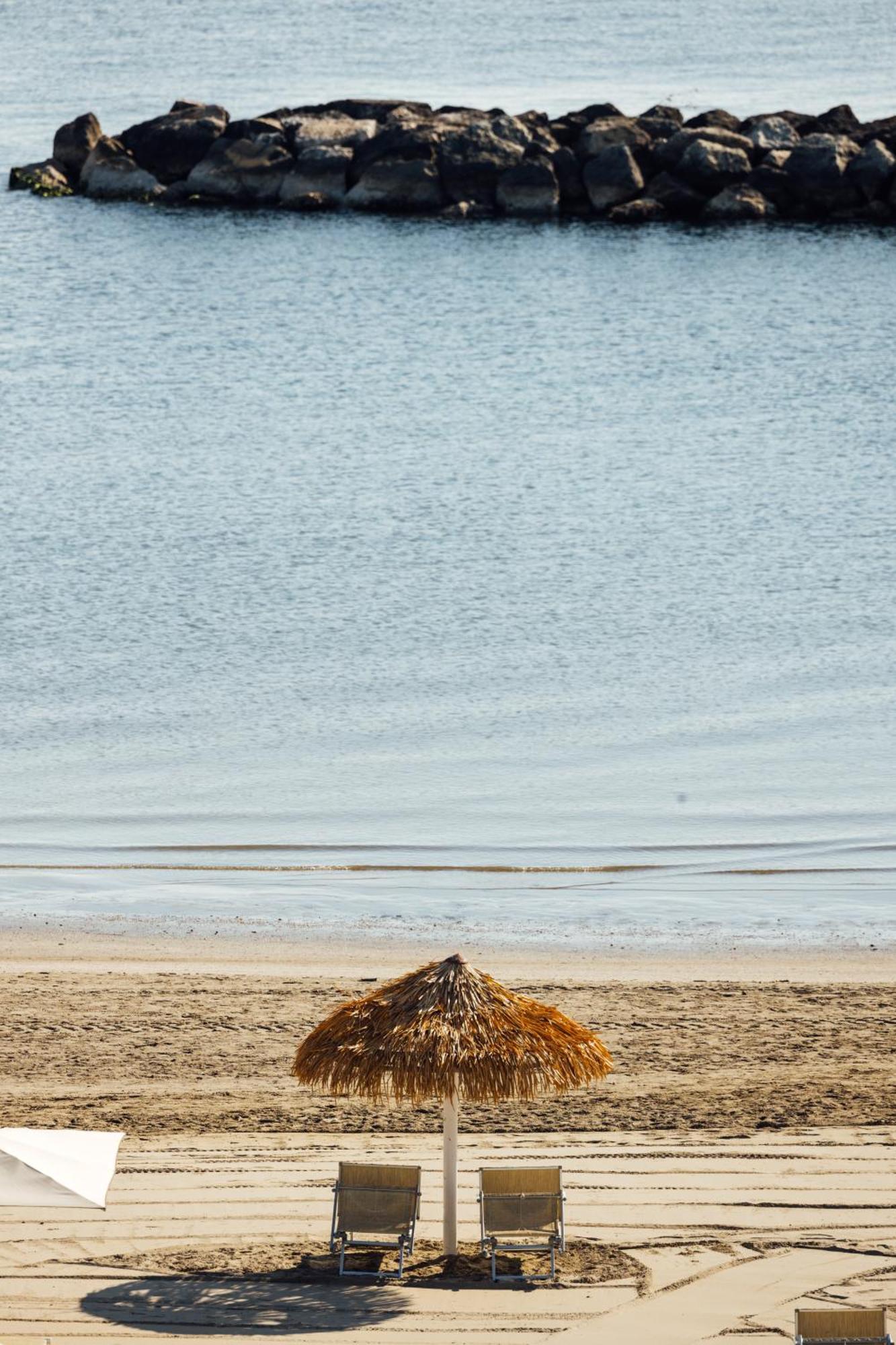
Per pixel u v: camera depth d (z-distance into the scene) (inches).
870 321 5905.5
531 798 2536.9
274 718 2849.4
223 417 4894.2
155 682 3011.8
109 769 2642.7
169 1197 1374.3
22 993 1865.2
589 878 2266.2
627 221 7564.0
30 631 3257.9
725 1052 1694.1
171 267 6870.1
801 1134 1487.5
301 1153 1465.3
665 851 2349.9
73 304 6318.9
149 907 2166.6
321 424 4815.5
